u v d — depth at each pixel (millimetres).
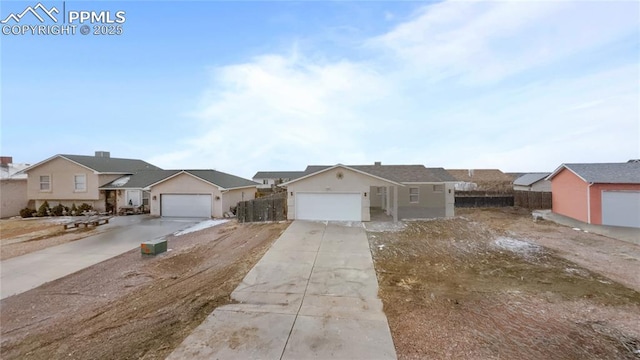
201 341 5055
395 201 16766
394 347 4812
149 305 6957
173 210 21234
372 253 10719
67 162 23188
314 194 17219
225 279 8297
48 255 11758
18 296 8031
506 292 7172
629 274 8570
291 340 5047
